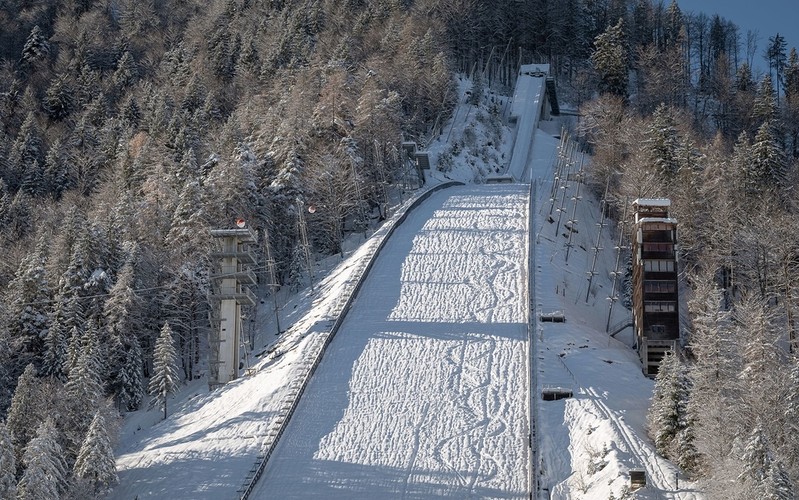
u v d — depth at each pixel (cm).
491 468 6188
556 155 14700
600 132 14350
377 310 8556
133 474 6500
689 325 8694
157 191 10800
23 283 9081
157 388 7919
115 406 8306
